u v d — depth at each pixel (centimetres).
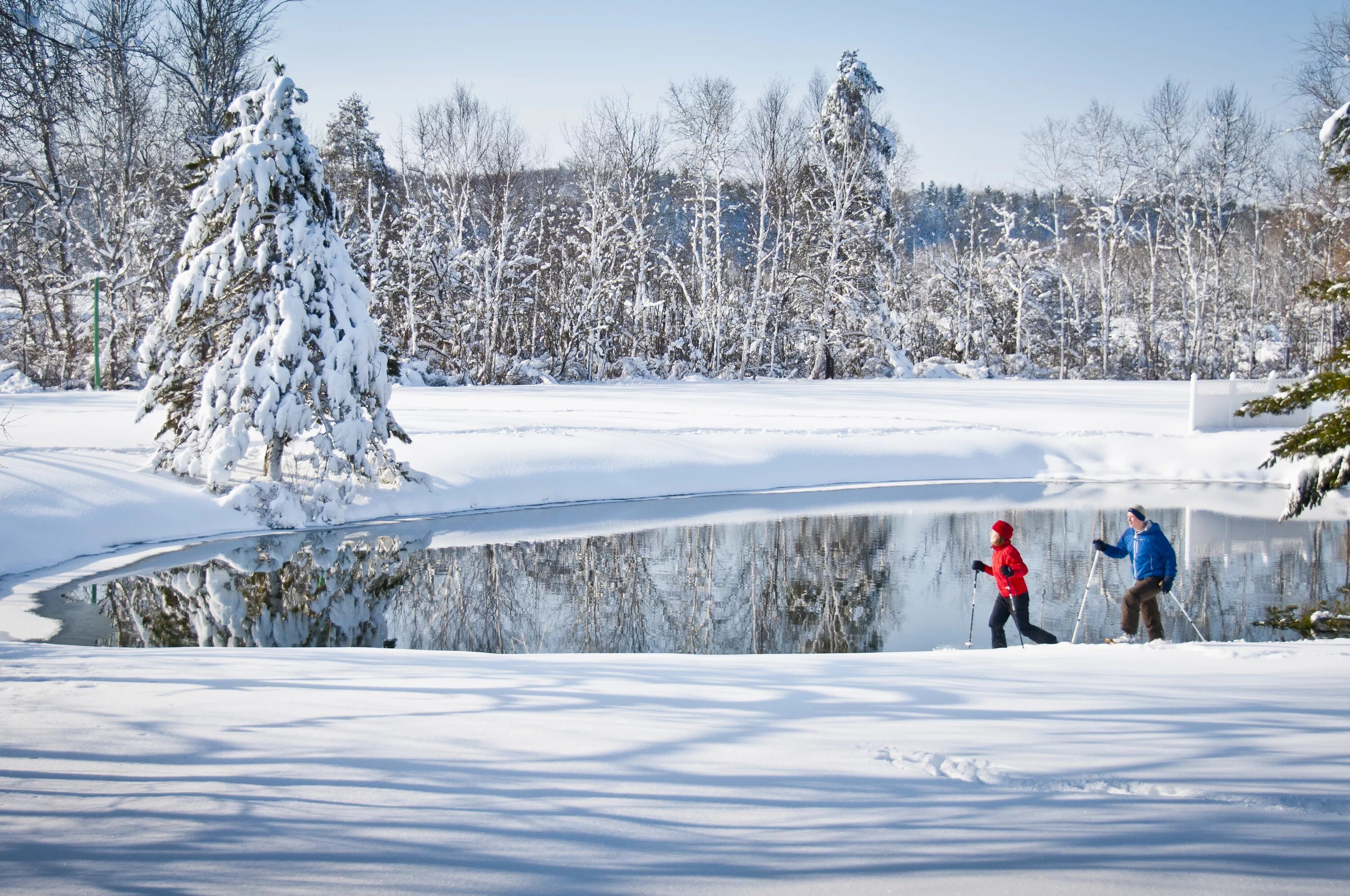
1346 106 1145
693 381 4034
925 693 466
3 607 1005
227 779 325
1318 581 1082
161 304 3528
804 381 3978
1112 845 263
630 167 4766
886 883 240
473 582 1140
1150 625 813
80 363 3688
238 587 1113
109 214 3269
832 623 934
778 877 245
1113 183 4981
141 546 1352
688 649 848
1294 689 464
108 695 454
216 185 1529
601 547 1350
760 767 338
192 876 247
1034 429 2369
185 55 2400
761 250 4591
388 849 264
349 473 1634
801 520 1574
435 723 402
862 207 4553
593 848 266
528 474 1844
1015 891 234
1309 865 248
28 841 271
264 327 1559
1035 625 916
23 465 1451
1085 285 5547
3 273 2647
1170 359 5306
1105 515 1602
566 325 4484
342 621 948
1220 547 1287
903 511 1664
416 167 4519
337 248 1623
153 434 1844
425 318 3972
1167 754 347
